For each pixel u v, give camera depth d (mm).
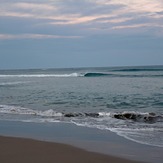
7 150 8102
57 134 10734
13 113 16391
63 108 18844
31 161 7094
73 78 58250
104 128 11938
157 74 61656
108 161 7285
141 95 25109
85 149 8414
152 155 7910
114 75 62750
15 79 58906
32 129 11727
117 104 20328
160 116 14320
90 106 19562
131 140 9727
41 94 27609
